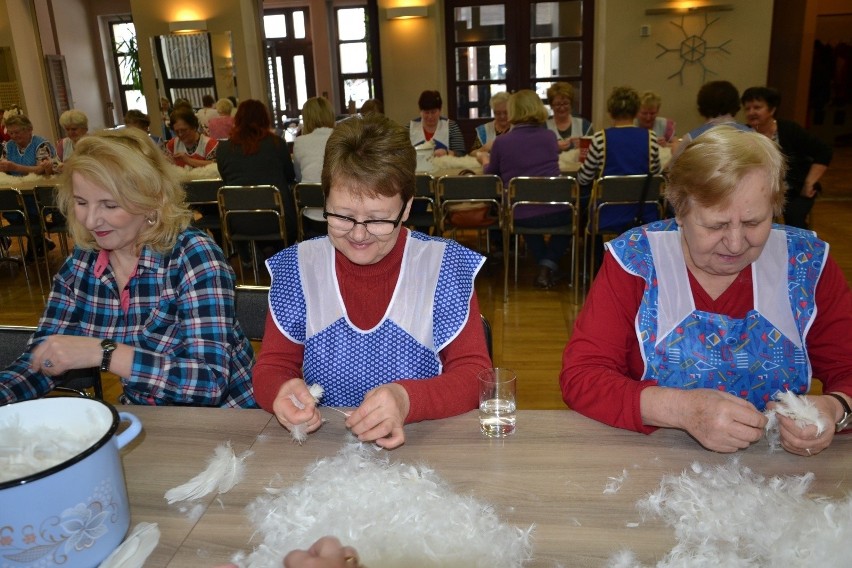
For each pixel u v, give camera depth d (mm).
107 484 792
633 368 1301
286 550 795
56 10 10953
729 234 1071
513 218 3912
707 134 1095
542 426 1104
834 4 10195
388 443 1011
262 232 4180
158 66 7832
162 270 1401
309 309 1282
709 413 980
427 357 1277
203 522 881
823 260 1213
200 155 5551
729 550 792
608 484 933
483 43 7766
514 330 3541
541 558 790
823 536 786
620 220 3758
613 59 7086
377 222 1147
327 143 1158
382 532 821
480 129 5406
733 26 6844
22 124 5215
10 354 1533
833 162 9328
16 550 726
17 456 822
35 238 5188
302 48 11680
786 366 1213
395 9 7570
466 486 939
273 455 1038
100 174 1270
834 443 1019
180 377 1272
